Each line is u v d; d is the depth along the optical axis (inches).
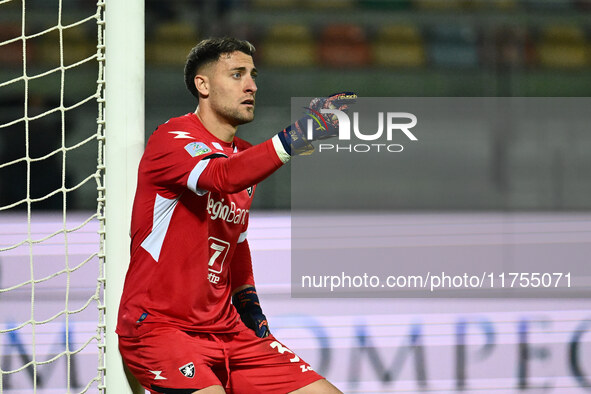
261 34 1421.0
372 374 610.2
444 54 1448.1
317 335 647.1
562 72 1433.3
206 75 335.6
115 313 340.8
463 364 619.5
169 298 319.9
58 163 1151.0
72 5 1363.2
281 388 335.6
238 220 339.6
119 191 339.0
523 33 1465.3
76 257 776.9
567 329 657.0
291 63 1406.3
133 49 339.3
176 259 319.6
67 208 1118.4
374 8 1486.2
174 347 314.0
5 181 1109.1
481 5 1485.0
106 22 340.2
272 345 344.5
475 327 657.0
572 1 1475.1
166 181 313.7
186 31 1375.5
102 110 350.9
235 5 1414.9
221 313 338.0
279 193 1181.1
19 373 574.9
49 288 716.0
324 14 1465.3
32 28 1346.0
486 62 1440.7
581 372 615.5
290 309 705.0
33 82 1300.4
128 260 340.8
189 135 320.8
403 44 1454.2
